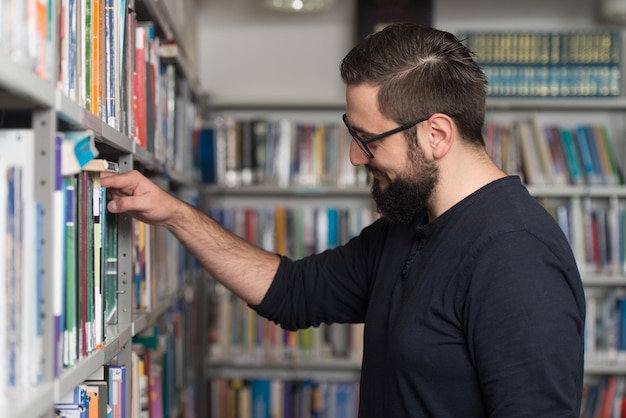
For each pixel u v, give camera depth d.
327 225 3.28
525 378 1.10
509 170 3.22
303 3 2.96
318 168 3.26
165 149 1.95
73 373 0.95
